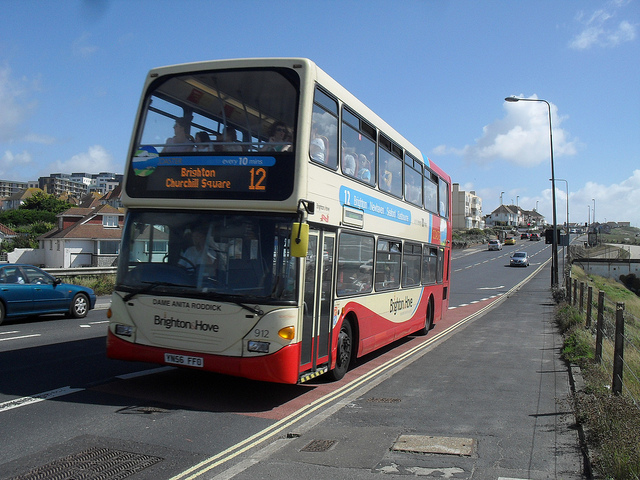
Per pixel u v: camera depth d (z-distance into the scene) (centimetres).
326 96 815
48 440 577
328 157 819
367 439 613
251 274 717
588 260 6047
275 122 743
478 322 1908
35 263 6353
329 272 837
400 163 1209
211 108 771
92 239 6200
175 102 789
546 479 500
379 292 1077
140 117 802
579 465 535
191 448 573
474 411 740
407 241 1268
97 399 740
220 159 749
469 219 16712
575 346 1225
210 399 773
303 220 720
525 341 1438
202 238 743
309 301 769
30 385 796
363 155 980
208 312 718
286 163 729
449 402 791
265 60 762
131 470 506
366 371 1044
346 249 905
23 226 9781
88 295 1625
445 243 1695
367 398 813
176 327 733
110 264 6238
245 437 618
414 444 593
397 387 891
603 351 1176
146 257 768
